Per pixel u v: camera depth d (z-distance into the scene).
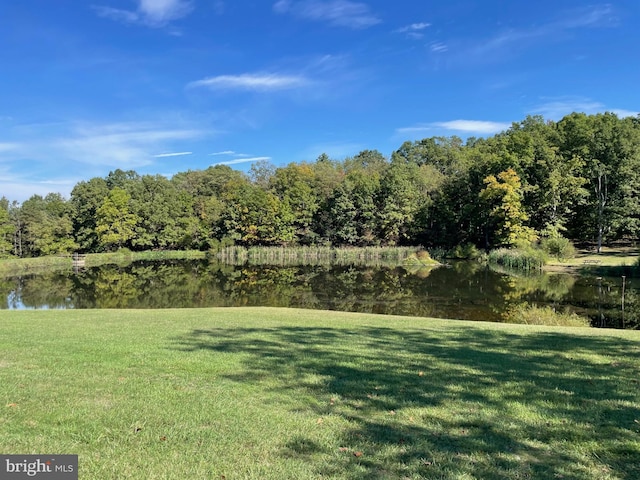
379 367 6.67
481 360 7.23
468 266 39.75
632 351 8.12
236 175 86.38
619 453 3.93
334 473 3.51
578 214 44.97
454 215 53.50
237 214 61.97
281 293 26.50
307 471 3.53
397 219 55.66
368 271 37.97
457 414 4.79
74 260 49.84
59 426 4.27
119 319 11.93
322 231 62.47
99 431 4.18
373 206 58.19
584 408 5.01
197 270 41.84
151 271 41.28
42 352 7.32
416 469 3.59
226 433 4.21
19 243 54.62
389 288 27.62
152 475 3.42
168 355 7.19
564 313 17.61
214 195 76.44
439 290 26.16
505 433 4.32
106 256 54.44
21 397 5.04
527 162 44.81
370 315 13.94
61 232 57.19
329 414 4.74
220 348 7.89
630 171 40.19
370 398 5.25
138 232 62.62
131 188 72.31
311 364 6.79
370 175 65.00
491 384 5.88
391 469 3.59
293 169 71.81
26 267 44.06
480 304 21.39
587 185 43.94
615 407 5.05
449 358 7.36
